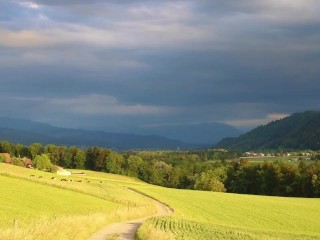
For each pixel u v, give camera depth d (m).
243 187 148.62
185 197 97.50
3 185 63.72
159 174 190.00
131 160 194.00
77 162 197.25
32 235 20.98
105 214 43.16
